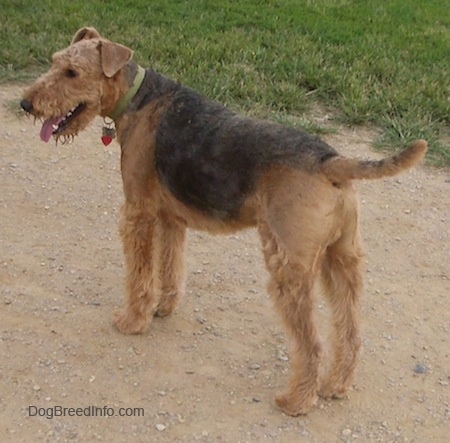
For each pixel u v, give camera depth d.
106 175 3.64
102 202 3.47
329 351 2.82
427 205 3.63
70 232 3.30
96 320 2.93
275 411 2.70
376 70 4.60
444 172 3.85
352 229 2.63
